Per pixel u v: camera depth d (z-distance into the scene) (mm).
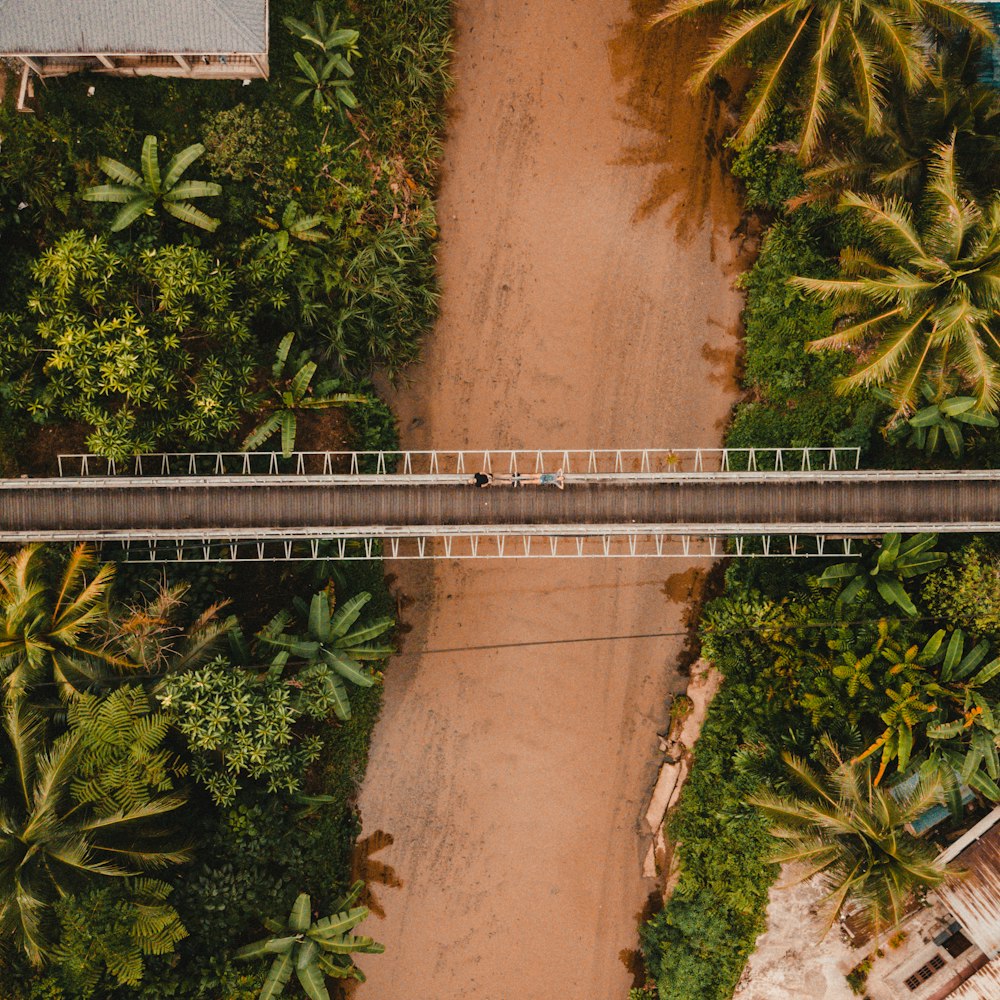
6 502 21891
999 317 19203
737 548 24266
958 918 21344
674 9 20297
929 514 22406
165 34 20359
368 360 24078
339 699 21719
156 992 20062
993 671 20641
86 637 20578
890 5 18406
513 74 24531
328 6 22422
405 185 23578
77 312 21000
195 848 20766
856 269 20938
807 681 22578
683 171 24688
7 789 19031
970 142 19734
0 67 21750
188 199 21828
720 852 23734
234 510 22250
